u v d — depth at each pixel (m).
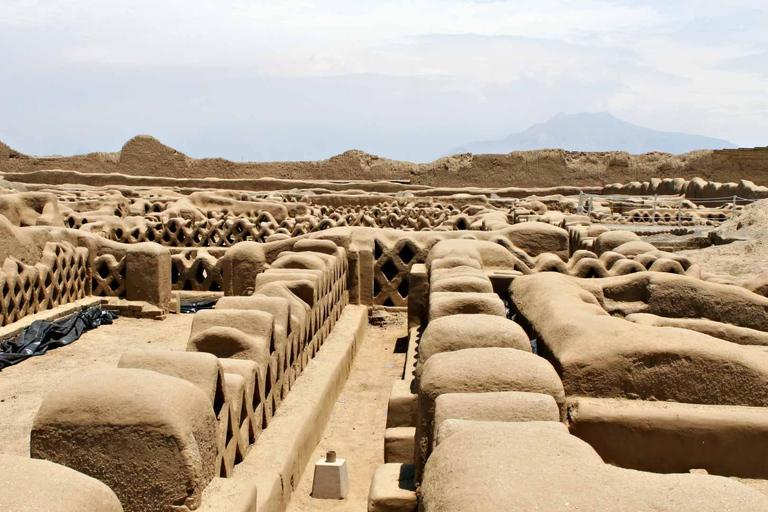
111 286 11.26
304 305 8.39
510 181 39.09
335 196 25.95
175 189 30.17
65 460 4.00
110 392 4.01
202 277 12.55
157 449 3.97
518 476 2.84
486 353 4.44
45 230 10.45
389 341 11.27
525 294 7.24
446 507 2.83
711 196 24.12
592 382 4.91
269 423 6.49
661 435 4.57
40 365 8.48
